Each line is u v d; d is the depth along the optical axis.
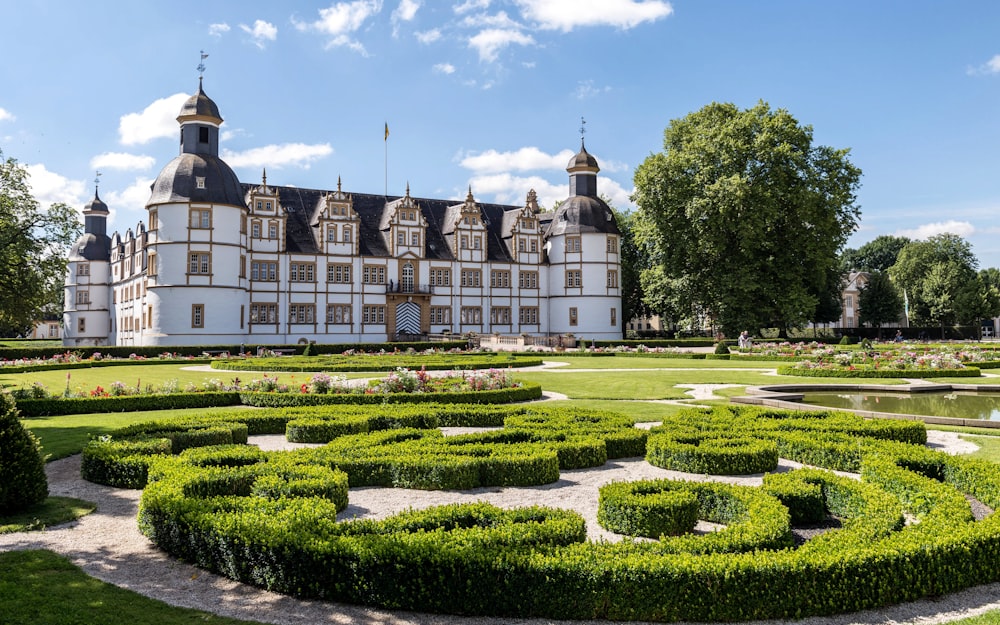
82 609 7.27
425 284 71.06
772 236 57.53
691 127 62.16
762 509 8.99
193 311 57.75
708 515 10.41
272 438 17.80
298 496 10.47
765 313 57.84
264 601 7.70
